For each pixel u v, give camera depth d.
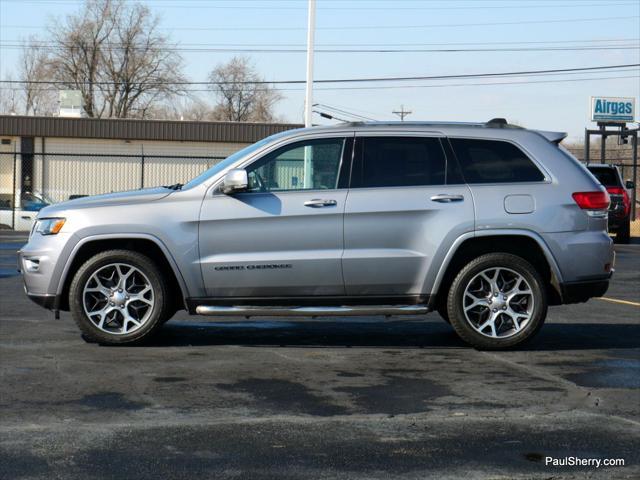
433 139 8.07
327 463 4.81
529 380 6.82
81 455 4.92
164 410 5.86
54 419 5.63
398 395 6.30
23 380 6.67
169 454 4.95
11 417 5.67
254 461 4.84
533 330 7.97
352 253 7.83
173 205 7.88
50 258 7.90
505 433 5.39
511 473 4.68
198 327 9.23
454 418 5.71
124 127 39.78
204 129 40.09
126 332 7.96
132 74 63.69
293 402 6.09
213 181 7.95
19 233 26.67
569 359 7.67
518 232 7.86
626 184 26.73
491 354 7.89
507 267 7.93
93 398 6.16
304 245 7.83
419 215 7.86
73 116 43.03
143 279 8.00
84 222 7.86
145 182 40.06
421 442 5.20
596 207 8.03
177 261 7.82
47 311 10.16
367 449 5.05
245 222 7.83
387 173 7.98
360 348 8.12
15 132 39.03
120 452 4.98
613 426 5.56
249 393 6.34
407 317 10.11
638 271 15.97
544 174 8.04
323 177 7.97
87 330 7.95
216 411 5.84
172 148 40.34
